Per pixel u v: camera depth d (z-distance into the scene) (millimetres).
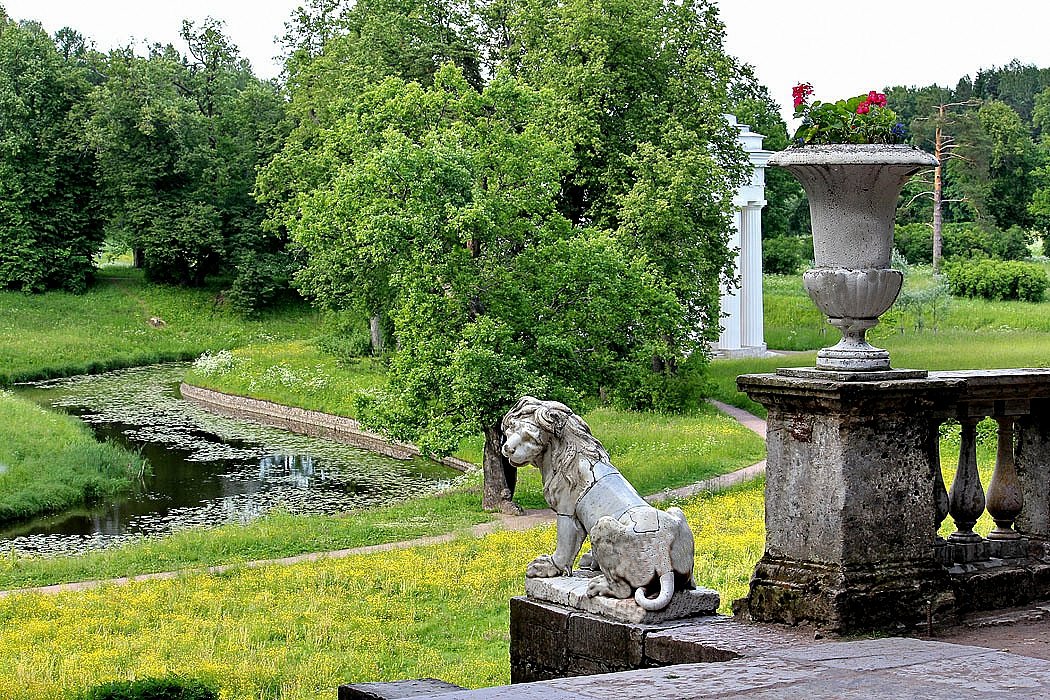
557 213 34156
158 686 12164
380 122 35688
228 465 40188
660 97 46125
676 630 7129
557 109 39812
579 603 7773
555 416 8477
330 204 36906
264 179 62469
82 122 83938
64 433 42938
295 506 33094
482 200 31359
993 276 66938
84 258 83188
